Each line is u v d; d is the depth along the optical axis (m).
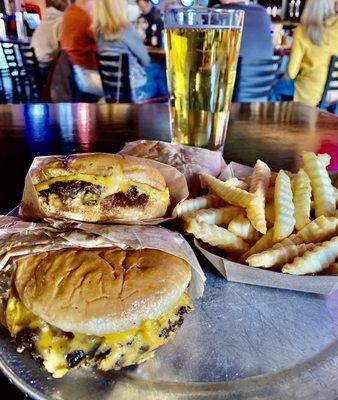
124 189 0.24
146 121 0.55
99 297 0.18
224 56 0.38
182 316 0.20
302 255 0.24
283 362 0.19
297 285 0.24
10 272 0.20
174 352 0.20
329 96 1.16
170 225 0.27
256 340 0.21
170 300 0.19
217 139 0.42
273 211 0.27
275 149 0.45
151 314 0.19
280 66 1.27
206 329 0.21
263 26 1.03
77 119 0.56
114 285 0.19
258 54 1.04
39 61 1.23
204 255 0.26
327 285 0.24
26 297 0.19
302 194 0.27
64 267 0.19
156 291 0.19
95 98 1.20
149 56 1.27
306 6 1.05
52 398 0.17
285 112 0.62
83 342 0.18
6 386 0.18
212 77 0.39
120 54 1.10
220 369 0.19
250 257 0.23
